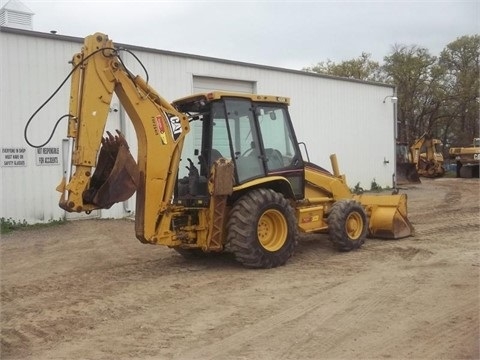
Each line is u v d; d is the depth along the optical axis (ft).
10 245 34.53
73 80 22.48
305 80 66.90
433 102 156.46
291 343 15.69
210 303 19.90
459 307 18.71
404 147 96.84
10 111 41.14
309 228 29.25
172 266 26.89
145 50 49.49
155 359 14.74
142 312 18.99
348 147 73.82
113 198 22.53
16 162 41.34
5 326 17.78
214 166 24.35
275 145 27.96
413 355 14.60
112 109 46.60
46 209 42.93
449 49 161.79
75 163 22.06
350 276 23.66
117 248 33.22
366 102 76.89
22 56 41.73
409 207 54.54
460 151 114.62
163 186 24.52
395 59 156.35
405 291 20.90
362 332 16.46
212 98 25.54
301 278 23.49
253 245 24.91
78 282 23.88
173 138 24.91
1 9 48.98
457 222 41.42
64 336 16.76
